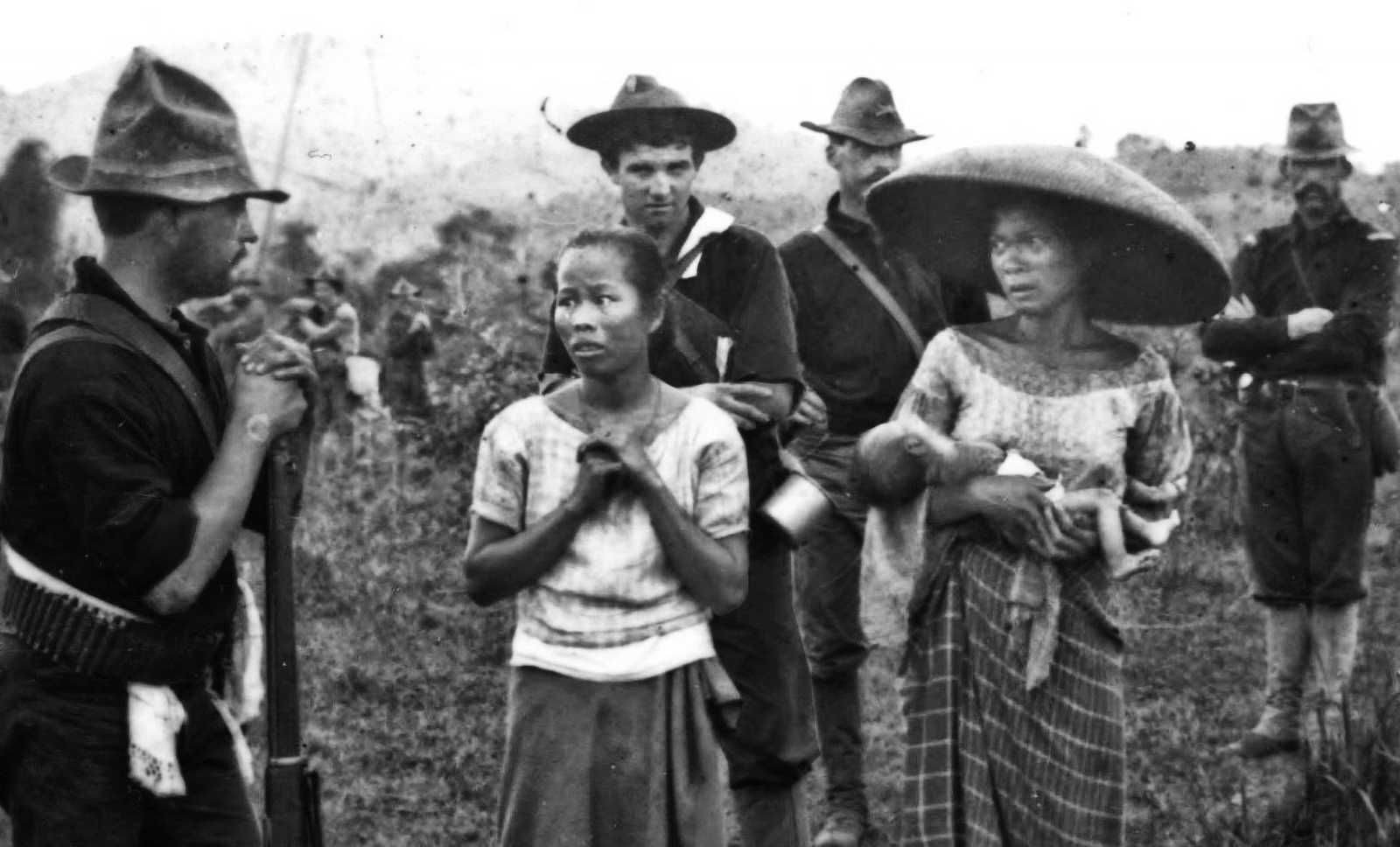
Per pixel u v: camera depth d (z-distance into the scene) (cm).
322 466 1102
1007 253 551
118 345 427
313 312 1058
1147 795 724
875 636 563
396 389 1182
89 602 423
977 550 548
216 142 443
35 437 421
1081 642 542
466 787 718
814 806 737
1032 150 554
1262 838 677
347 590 938
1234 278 796
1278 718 770
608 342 493
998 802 542
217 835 439
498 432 500
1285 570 771
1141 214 539
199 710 440
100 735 425
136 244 439
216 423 442
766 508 550
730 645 557
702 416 505
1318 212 783
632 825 484
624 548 486
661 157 580
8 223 636
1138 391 551
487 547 494
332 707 796
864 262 737
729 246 582
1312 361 775
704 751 491
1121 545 534
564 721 486
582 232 500
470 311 1109
